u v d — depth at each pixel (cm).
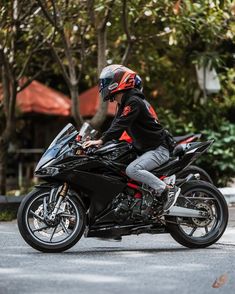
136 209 998
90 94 2483
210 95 2023
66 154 984
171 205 999
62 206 985
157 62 1970
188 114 2003
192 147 1022
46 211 980
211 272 856
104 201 989
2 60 1639
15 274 842
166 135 1012
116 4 1529
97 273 847
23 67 1833
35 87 2466
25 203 980
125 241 1128
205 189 1039
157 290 757
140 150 997
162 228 1023
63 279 812
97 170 991
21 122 2711
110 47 1878
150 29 1791
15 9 1642
